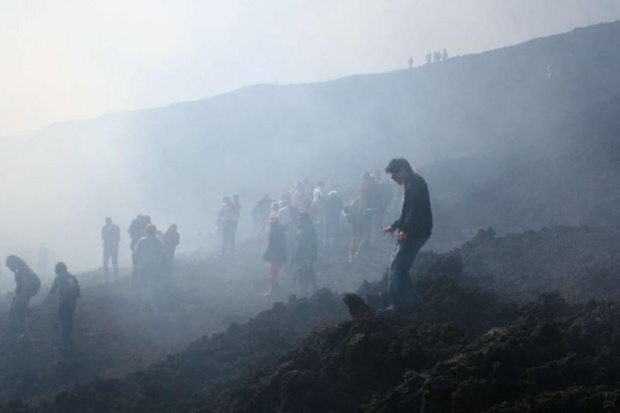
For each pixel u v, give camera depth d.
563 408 5.67
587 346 6.99
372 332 7.76
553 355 6.70
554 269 11.55
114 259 21.34
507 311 8.53
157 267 17.09
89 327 15.60
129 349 14.15
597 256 11.50
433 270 10.84
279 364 8.18
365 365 7.35
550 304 8.52
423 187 8.90
